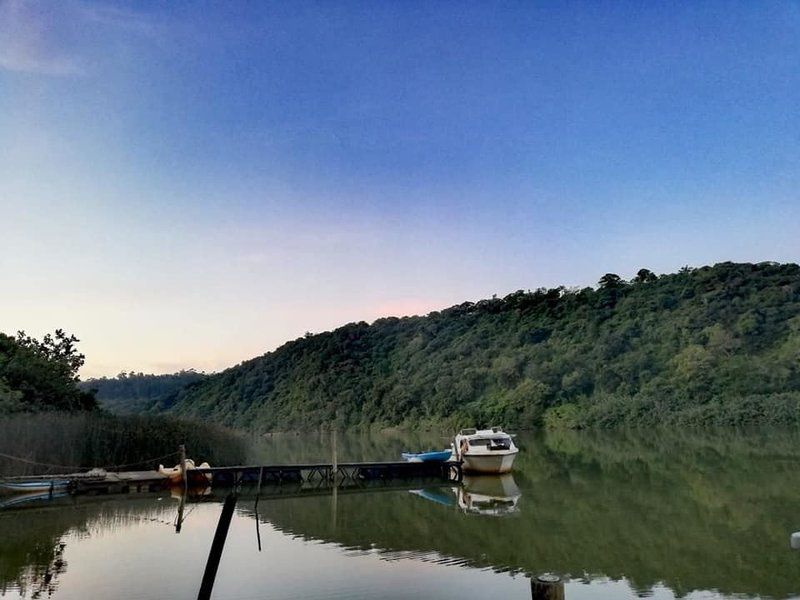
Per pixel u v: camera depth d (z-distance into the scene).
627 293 92.88
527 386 74.88
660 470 28.84
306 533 17.83
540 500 22.16
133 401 144.12
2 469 27.77
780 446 37.59
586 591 11.95
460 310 114.56
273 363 119.94
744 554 13.88
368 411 91.50
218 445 36.47
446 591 12.12
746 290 77.81
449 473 32.44
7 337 47.88
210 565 7.40
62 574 13.92
